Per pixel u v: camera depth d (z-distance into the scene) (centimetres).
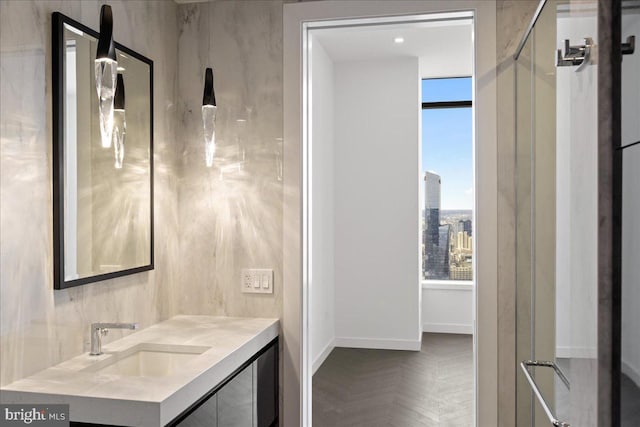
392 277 536
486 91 236
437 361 489
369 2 246
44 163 180
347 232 544
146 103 238
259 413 232
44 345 179
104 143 159
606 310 97
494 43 235
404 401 387
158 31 252
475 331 244
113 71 161
